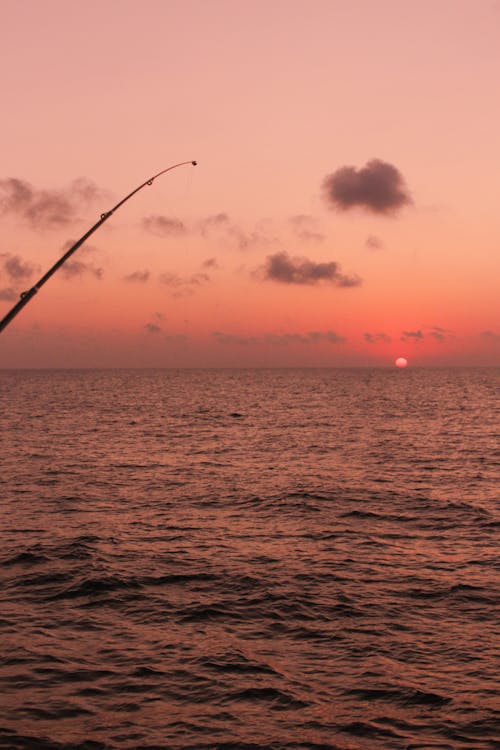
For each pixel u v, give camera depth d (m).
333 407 92.69
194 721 10.80
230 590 16.92
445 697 11.50
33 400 108.00
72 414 78.25
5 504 27.33
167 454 43.72
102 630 14.41
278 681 12.13
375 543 21.64
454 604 15.91
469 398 116.75
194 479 34.03
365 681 12.11
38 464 38.72
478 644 13.62
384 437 54.19
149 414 78.88
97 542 21.36
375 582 17.56
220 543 21.55
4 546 20.80
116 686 11.92
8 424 64.31
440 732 10.46
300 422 68.44
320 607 15.73
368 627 14.55
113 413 80.19
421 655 13.15
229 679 12.20
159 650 13.42
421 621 14.87
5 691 11.70
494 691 11.69
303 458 41.97
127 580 17.58
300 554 20.30
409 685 11.93
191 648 13.52
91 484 32.31
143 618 15.09
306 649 13.48
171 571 18.44
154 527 23.64
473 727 10.58
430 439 52.81
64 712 11.05
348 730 10.54
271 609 15.61
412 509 26.73
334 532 23.05
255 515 25.67
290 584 17.36
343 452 44.81
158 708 11.20
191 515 25.61
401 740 10.24
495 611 15.45
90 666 12.70
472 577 17.97
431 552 20.55
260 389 156.12
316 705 11.30
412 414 79.81
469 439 52.81
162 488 31.39
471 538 22.28
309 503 27.77
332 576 18.06
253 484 32.53
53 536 22.11
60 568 18.56
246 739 10.29
